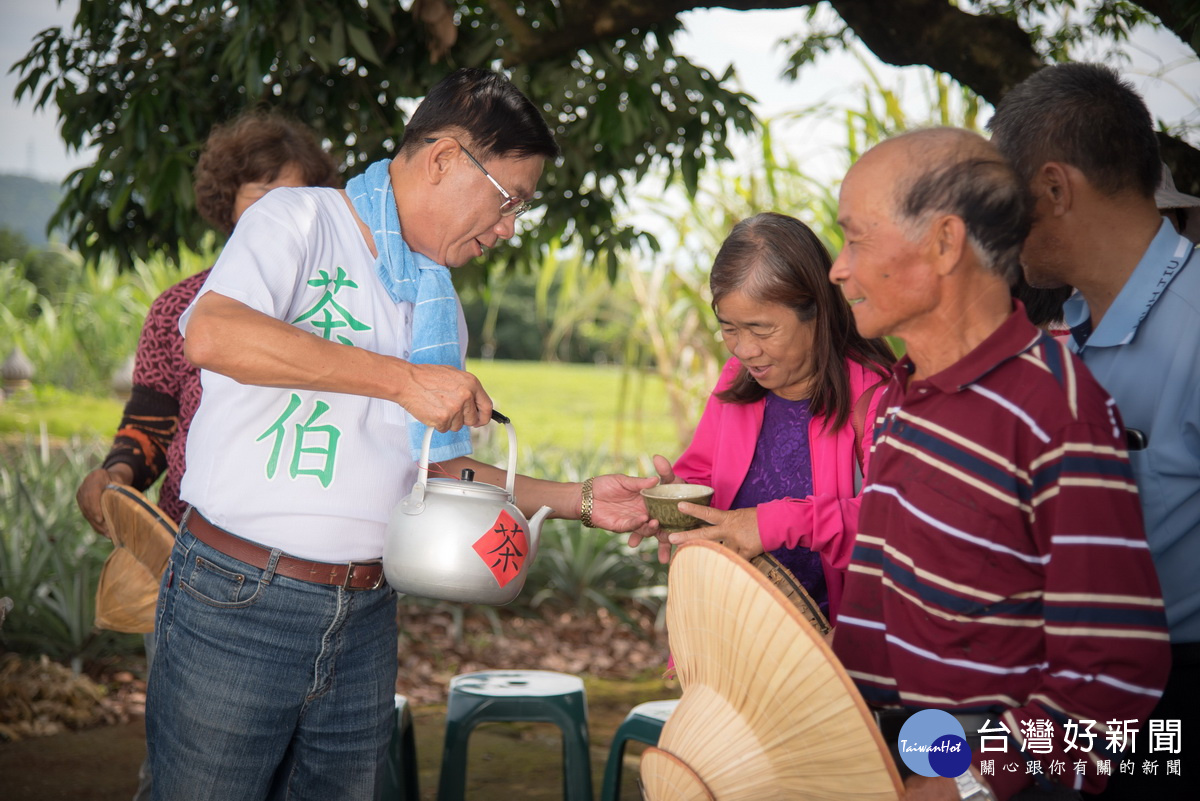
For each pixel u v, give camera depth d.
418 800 2.45
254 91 2.69
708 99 3.07
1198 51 2.02
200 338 1.36
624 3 2.92
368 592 1.61
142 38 3.20
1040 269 1.41
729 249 1.71
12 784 2.86
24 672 3.59
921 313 1.17
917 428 1.21
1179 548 1.34
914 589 1.21
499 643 4.48
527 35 2.98
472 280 3.76
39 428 8.22
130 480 2.24
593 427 11.12
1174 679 1.34
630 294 5.49
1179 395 1.32
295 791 1.66
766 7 2.89
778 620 1.13
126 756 3.10
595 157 3.37
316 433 1.52
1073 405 1.12
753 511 1.66
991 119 1.42
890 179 1.14
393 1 2.99
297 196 1.56
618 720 3.67
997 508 1.14
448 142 1.55
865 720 1.08
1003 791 1.10
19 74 3.15
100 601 2.10
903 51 2.68
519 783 3.03
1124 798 1.37
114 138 2.98
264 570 1.51
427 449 1.52
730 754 1.17
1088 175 1.32
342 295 1.55
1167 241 1.35
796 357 1.74
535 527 1.61
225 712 1.52
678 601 1.28
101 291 10.27
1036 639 1.17
